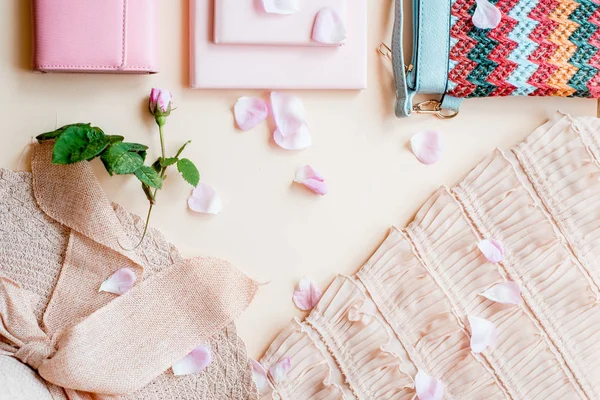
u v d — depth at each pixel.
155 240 0.92
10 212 0.88
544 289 1.01
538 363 1.01
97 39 0.83
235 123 0.96
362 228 1.01
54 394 0.84
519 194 1.00
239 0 0.88
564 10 0.97
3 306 0.84
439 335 1.00
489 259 0.99
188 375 0.93
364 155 1.00
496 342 1.01
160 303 0.90
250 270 0.98
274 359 0.97
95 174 0.93
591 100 1.04
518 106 1.03
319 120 0.98
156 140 0.94
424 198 1.02
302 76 0.93
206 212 0.95
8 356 0.83
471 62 0.96
